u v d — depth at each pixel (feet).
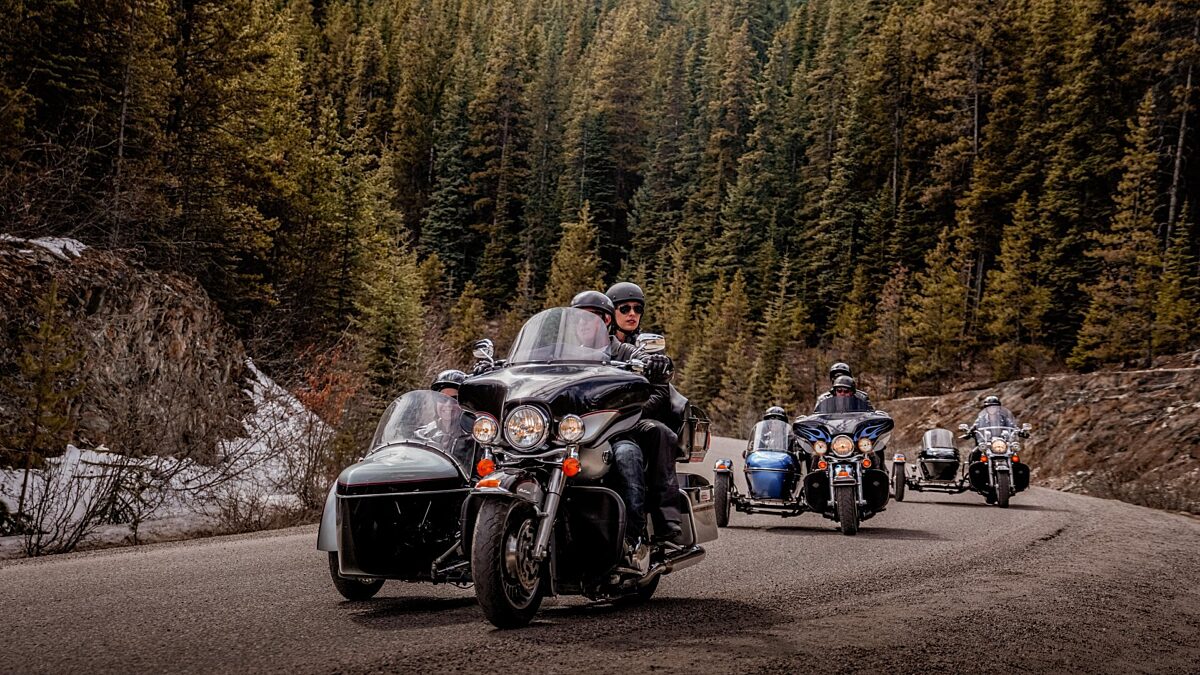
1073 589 21.59
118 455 40.29
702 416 22.07
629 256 415.64
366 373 66.18
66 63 78.74
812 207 327.67
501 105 449.89
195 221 90.58
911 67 301.02
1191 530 40.22
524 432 16.39
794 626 15.99
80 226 62.28
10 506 37.42
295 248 117.08
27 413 41.68
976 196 216.33
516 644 14.16
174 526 39.75
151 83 88.17
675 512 18.79
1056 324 185.57
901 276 211.00
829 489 36.37
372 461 19.45
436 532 19.08
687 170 420.36
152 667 12.62
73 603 18.39
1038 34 232.53
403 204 437.17
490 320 377.50
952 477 57.06
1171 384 98.37
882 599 19.42
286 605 18.48
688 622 16.38
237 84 97.71
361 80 453.58
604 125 440.86
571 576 17.19
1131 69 192.85
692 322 322.55
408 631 15.40
